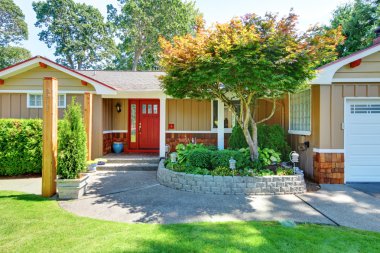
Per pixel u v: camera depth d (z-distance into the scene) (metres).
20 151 6.79
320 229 3.35
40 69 8.25
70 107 5.05
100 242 2.92
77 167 4.89
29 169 6.89
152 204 4.48
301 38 4.93
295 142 7.64
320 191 5.44
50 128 4.89
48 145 4.88
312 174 6.52
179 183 5.54
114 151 9.70
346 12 18.75
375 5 15.90
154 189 5.53
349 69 6.14
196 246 2.82
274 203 4.56
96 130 8.34
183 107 9.70
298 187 5.28
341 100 6.18
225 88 5.97
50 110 4.89
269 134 7.30
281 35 4.71
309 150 6.72
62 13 29.03
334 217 3.85
